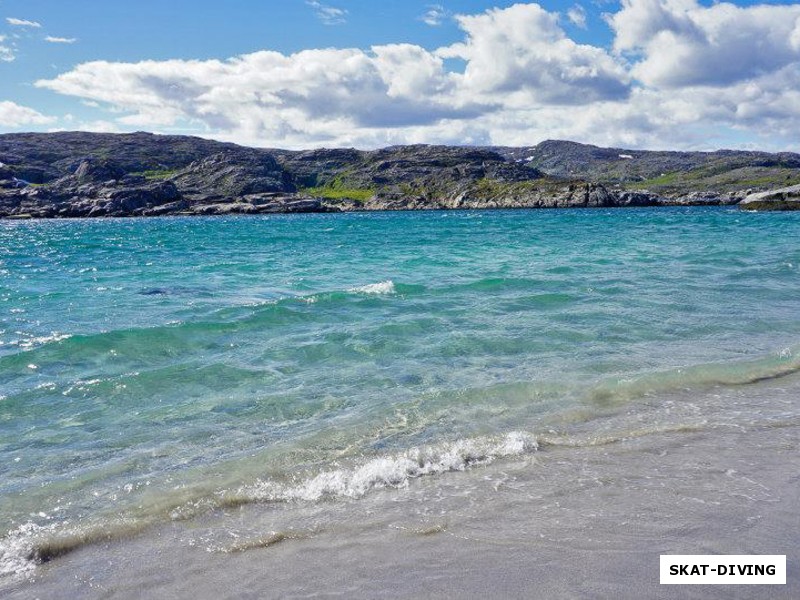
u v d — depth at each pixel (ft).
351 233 221.87
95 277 89.71
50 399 33.04
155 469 24.45
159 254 137.28
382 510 20.90
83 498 22.02
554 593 15.85
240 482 23.16
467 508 20.83
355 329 48.21
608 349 41.65
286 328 49.26
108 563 17.99
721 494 21.39
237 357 40.98
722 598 15.37
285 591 16.33
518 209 586.04
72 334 47.98
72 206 553.23
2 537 19.38
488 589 16.12
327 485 22.84
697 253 106.73
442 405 31.42
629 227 216.95
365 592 16.15
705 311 53.36
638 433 27.35
